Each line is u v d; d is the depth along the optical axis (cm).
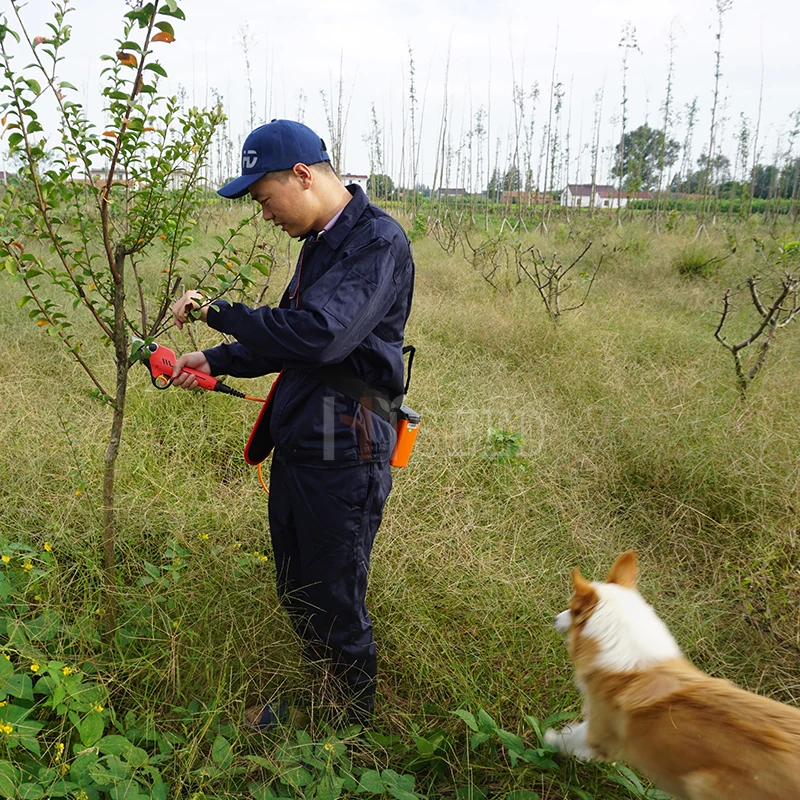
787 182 2612
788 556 299
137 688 211
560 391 501
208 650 221
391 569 278
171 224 192
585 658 185
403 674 240
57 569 240
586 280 858
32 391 404
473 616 263
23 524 274
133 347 193
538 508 352
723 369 521
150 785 181
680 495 367
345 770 195
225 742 192
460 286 820
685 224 1708
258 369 212
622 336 605
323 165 194
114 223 220
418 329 596
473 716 214
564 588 290
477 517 330
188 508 299
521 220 1723
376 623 255
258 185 190
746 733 149
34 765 177
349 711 218
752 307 732
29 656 196
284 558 224
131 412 390
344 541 202
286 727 208
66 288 192
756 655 259
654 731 162
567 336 602
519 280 816
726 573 307
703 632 267
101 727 181
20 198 188
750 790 144
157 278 635
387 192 2298
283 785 192
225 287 196
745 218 1700
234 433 390
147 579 237
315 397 196
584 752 195
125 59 169
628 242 1199
